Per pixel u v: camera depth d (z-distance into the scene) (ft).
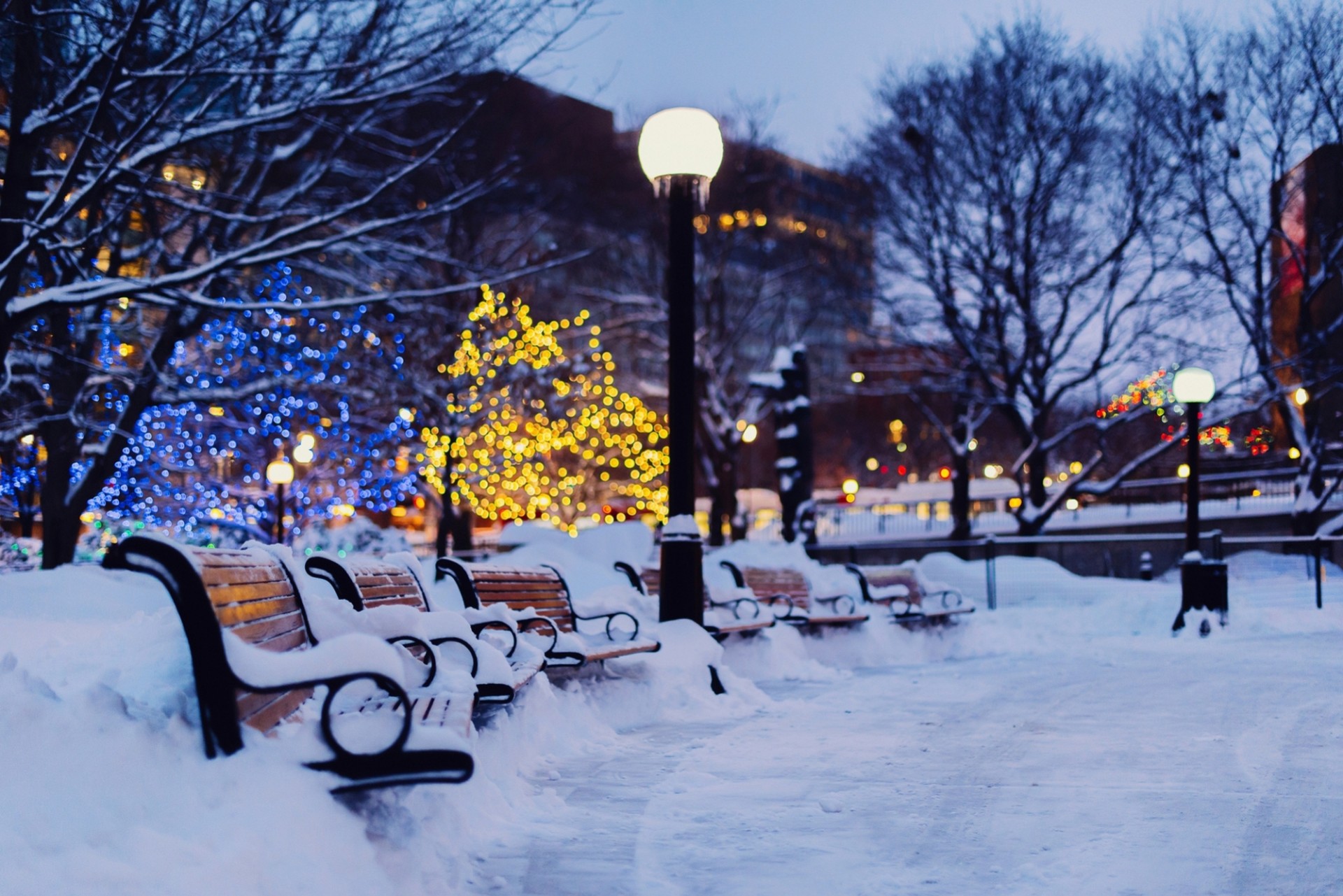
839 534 139.74
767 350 138.92
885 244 106.73
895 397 180.34
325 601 17.02
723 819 16.79
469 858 14.42
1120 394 102.32
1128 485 135.33
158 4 36.50
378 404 95.20
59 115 38.70
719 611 36.29
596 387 96.22
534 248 125.59
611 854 14.84
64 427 53.26
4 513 77.82
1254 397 94.84
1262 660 38.04
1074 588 63.93
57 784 10.96
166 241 57.00
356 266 72.49
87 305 39.63
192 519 80.23
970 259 100.58
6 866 9.87
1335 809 17.16
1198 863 14.32
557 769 20.61
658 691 27.55
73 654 16.52
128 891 10.00
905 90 102.37
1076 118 95.86
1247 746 22.26
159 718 12.67
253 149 53.72
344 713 14.99
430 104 78.89
